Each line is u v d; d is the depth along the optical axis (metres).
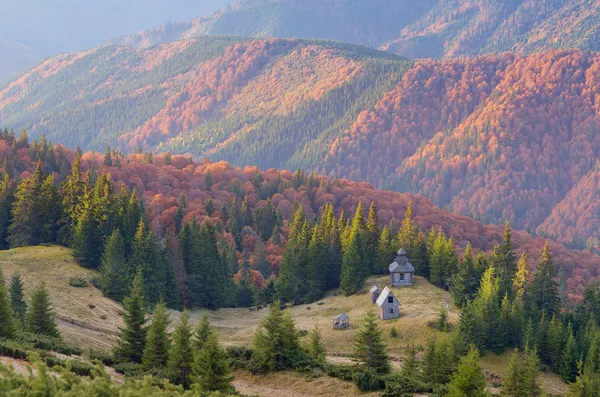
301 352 96.06
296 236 198.88
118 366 85.31
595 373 111.25
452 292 149.12
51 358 74.12
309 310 153.62
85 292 130.25
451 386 76.00
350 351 121.00
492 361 120.94
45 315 94.75
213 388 78.06
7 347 72.31
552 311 152.12
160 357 87.75
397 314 135.25
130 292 135.50
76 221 158.50
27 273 133.12
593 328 127.88
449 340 104.94
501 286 146.62
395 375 90.00
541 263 156.00
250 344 125.06
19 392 46.09
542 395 96.44
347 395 84.88
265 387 90.00
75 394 47.22
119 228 158.62
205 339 90.12
